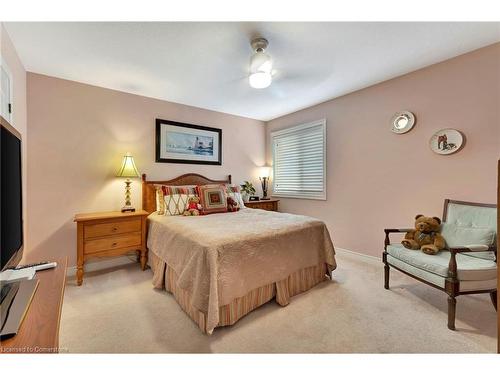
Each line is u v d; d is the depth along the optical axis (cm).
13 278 109
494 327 162
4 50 174
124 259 295
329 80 270
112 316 177
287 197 412
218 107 368
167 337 152
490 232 181
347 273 261
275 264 193
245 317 177
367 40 192
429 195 240
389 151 272
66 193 259
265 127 455
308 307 191
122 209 274
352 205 312
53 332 75
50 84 250
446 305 192
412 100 250
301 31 180
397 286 228
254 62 195
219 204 304
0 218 87
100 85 277
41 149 245
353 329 162
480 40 194
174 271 201
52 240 251
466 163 215
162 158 328
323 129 347
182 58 218
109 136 287
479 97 207
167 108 335
